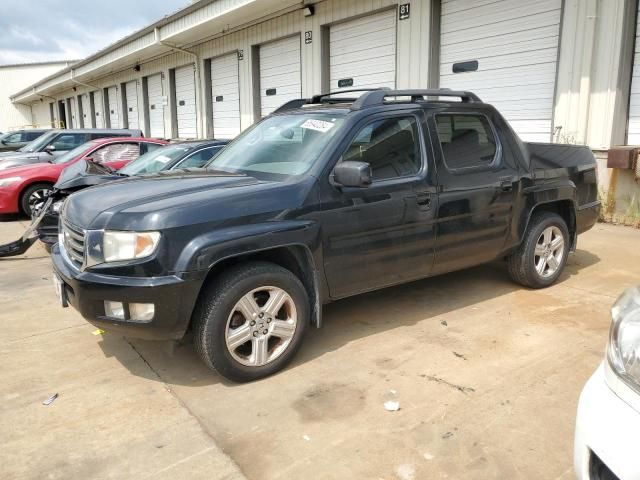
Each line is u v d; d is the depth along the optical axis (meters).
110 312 3.28
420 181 4.10
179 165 7.21
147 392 3.39
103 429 2.99
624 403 1.88
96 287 3.21
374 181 3.92
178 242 3.16
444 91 4.55
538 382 3.39
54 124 42.16
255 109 15.98
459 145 4.46
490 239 4.62
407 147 4.14
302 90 13.93
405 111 4.19
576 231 5.40
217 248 3.21
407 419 3.03
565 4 8.37
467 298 4.93
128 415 3.13
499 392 3.29
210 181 3.76
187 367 3.73
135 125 25.36
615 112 7.99
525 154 4.92
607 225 8.07
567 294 5.00
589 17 8.05
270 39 14.74
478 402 3.18
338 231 3.70
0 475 2.62
